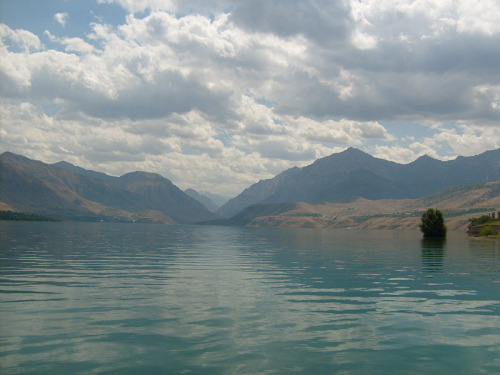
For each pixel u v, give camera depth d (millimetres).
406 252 68250
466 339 16594
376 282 31500
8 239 88625
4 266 39250
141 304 22344
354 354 14711
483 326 18531
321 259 52750
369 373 13023
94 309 21000
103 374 12609
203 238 130375
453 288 28906
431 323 18953
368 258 54875
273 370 13117
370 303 23281
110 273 35125
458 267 43062
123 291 26250
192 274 35312
